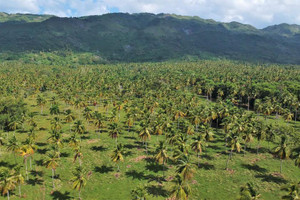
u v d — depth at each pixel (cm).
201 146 9031
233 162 9306
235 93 19388
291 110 15888
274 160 9531
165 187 7619
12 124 12450
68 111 12938
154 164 9138
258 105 15438
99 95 19775
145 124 10038
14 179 6650
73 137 9500
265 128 10488
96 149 10556
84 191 7488
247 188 5569
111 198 7119
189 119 13075
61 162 9194
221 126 13988
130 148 10688
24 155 8825
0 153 9875
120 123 14800
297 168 8919
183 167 6794
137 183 7869
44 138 11844
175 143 9438
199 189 7525
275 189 7462
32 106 18675
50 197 7150
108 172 8575
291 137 10862
